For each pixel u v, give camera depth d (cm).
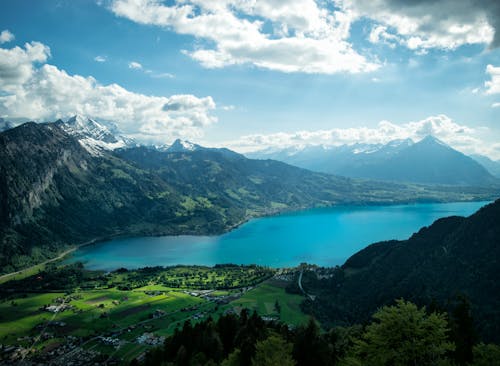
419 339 6156
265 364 8775
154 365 15962
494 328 16800
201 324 17438
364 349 6544
